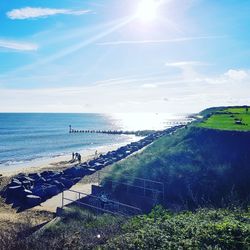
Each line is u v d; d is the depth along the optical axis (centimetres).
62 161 5416
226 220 1034
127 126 17762
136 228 1082
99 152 6494
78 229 1255
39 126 15900
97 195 2205
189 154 2509
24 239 1014
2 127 14638
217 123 3431
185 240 889
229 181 2028
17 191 2831
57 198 2552
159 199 2017
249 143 2417
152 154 2895
